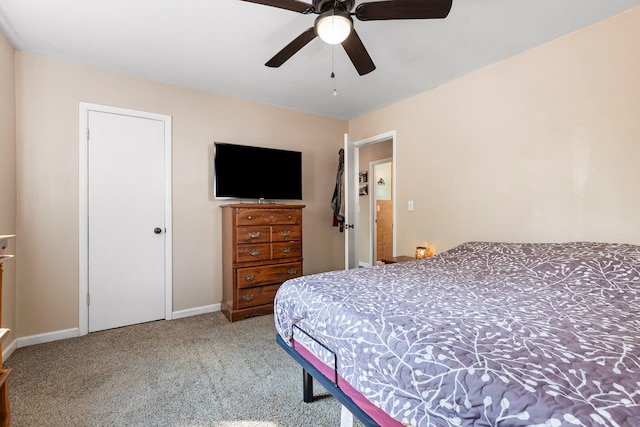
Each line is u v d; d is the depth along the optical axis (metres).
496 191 2.58
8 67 2.19
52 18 1.94
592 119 2.03
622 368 0.74
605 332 0.97
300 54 2.42
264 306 3.04
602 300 1.34
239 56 2.45
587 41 2.05
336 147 4.13
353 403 1.16
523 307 1.24
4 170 2.12
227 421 1.47
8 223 2.17
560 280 1.63
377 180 5.59
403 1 1.41
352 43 1.75
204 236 3.15
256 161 3.40
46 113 2.41
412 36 2.17
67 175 2.49
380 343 1.01
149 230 2.86
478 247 2.35
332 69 2.68
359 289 1.51
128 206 2.76
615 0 1.79
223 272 3.21
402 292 1.46
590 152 2.04
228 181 3.21
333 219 4.08
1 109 2.09
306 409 1.56
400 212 3.46
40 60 2.39
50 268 2.42
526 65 2.37
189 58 2.48
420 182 3.23
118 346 2.31
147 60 2.51
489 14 1.92
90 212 2.59
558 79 2.19
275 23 2.01
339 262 4.16
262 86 3.05
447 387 0.79
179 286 3.01
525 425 0.63
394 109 3.53
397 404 0.91
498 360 0.80
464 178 2.82
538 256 1.92
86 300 2.56
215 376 1.88
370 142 3.93
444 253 2.44
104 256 2.65
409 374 0.88
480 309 1.21
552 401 0.64
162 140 2.92
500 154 2.54
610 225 1.96
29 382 1.80
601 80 1.99
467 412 0.73
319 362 1.38
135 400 1.63
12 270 2.23
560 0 1.78
